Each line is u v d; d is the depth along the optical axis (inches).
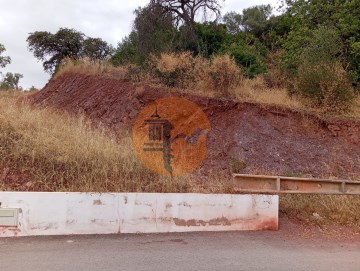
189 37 767.1
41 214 217.5
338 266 192.4
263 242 226.1
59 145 271.1
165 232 235.1
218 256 198.1
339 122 394.9
